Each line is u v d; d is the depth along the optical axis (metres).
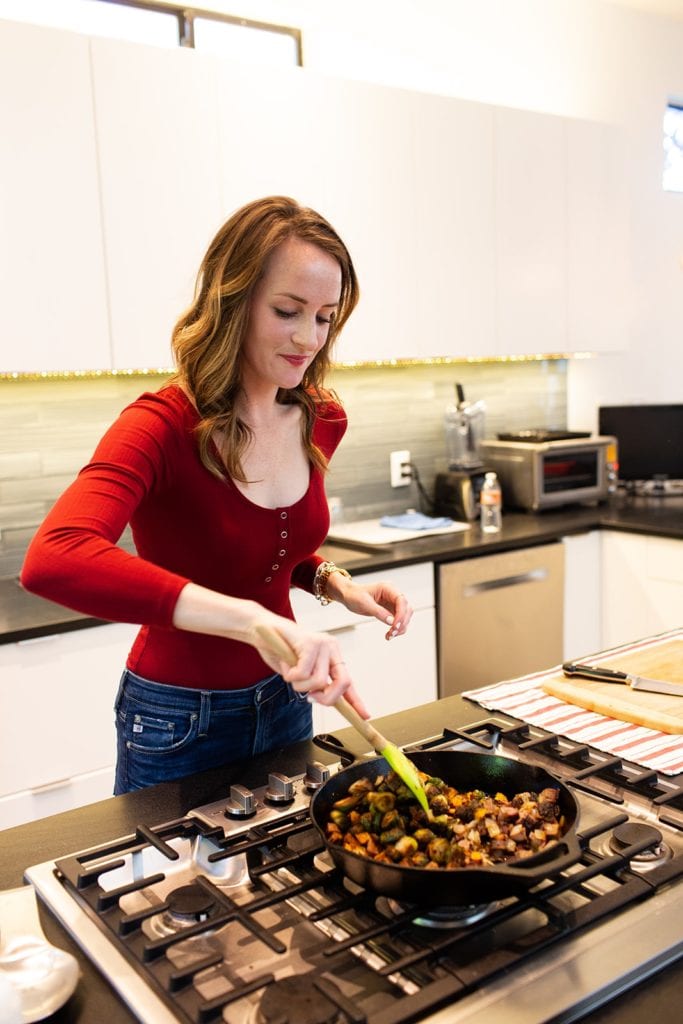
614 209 3.48
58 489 2.70
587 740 1.30
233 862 0.99
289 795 1.09
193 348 1.23
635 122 3.80
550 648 3.16
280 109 2.58
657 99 3.86
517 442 3.44
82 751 2.23
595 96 3.67
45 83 2.20
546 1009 0.73
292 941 0.85
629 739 1.30
